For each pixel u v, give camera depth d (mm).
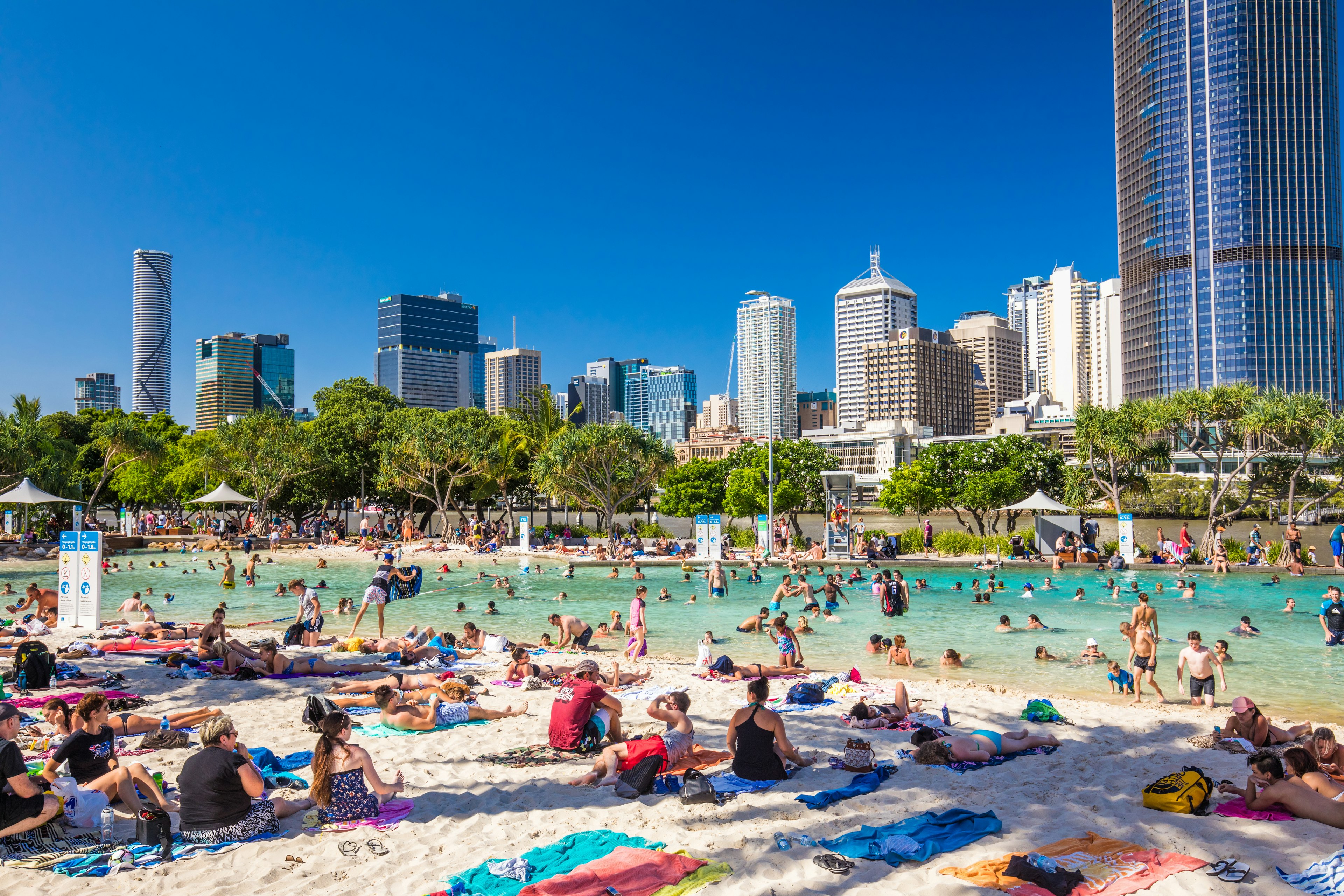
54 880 6406
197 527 70438
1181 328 178625
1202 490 69000
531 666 15961
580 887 6102
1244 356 170750
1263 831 7188
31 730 11070
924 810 7977
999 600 29781
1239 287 171500
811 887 6168
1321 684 16438
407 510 71812
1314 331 167750
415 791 8758
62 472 54500
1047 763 10000
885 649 20453
